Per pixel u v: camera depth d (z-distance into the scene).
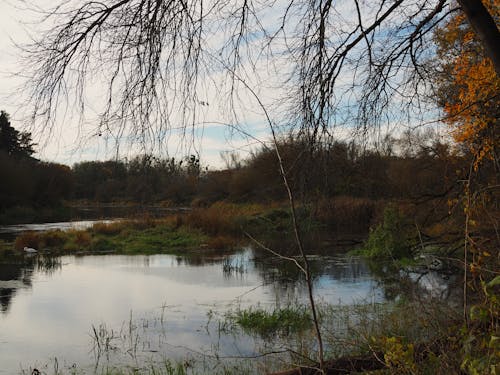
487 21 2.87
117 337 9.05
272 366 5.92
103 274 16.06
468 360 2.50
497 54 2.85
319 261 17.08
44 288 13.65
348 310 9.77
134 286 13.94
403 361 2.83
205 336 8.98
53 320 10.31
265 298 12.04
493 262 3.29
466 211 3.44
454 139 5.21
